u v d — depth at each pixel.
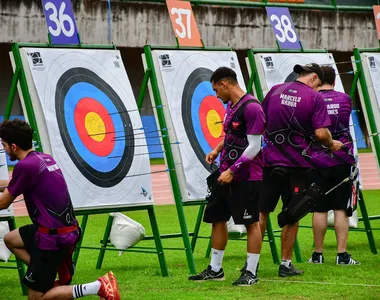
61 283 10.63
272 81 15.76
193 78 14.62
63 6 13.45
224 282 12.68
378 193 29.34
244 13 42.25
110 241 14.34
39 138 12.57
